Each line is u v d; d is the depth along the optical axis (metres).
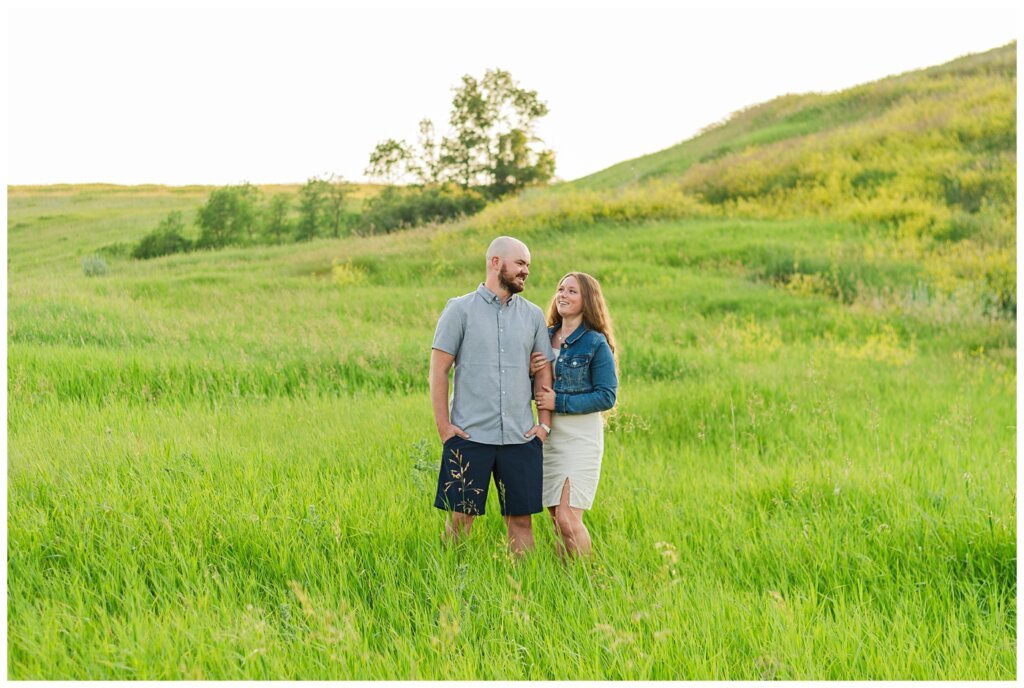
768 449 7.55
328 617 3.80
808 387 9.71
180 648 3.78
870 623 4.12
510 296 4.89
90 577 4.37
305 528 4.89
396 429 7.32
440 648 3.86
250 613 3.89
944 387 10.80
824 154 27.09
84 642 3.87
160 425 7.41
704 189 27.33
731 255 19.17
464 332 4.83
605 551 4.92
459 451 4.78
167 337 11.75
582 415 4.95
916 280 16.84
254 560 4.60
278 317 13.90
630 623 4.01
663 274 18.00
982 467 6.62
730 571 4.75
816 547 4.91
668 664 3.71
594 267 18.55
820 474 6.21
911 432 8.24
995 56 34.16
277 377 9.64
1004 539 4.89
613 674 3.71
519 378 4.84
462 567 4.38
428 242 23.20
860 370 11.44
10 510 5.00
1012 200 20.92
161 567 4.50
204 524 4.88
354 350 10.74
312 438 6.97
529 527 4.96
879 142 27.09
